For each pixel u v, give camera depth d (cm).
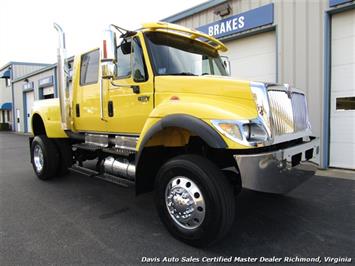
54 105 539
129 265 261
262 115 283
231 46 820
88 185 545
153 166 353
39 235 324
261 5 725
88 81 464
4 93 3019
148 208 413
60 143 557
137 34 364
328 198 440
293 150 306
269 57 741
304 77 658
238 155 268
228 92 299
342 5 588
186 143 341
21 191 507
